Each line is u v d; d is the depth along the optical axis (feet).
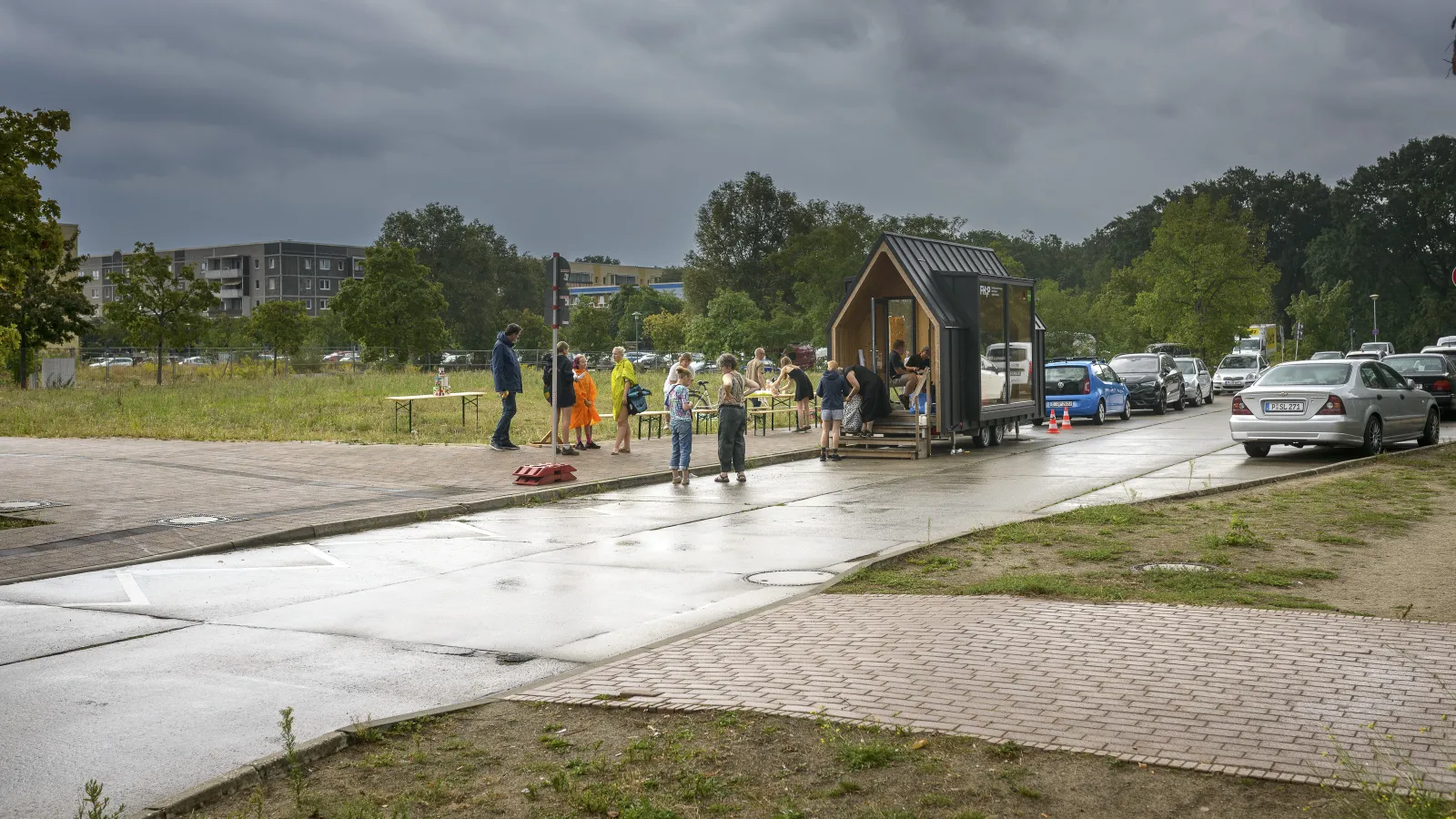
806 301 264.72
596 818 14.39
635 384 68.69
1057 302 190.08
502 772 16.16
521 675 22.04
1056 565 30.58
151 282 159.53
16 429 81.30
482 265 344.08
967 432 71.26
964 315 71.67
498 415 96.68
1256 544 32.55
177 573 33.19
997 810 14.05
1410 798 13.58
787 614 25.43
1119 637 22.12
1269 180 353.31
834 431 66.03
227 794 15.58
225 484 51.83
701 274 317.63
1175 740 16.17
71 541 37.65
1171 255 176.04
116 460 62.13
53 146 49.16
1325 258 319.27
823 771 15.56
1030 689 18.80
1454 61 19.86
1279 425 59.72
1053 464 61.82
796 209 320.29
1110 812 13.92
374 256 207.31
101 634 25.77
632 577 32.04
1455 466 51.24
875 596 27.22
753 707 18.38
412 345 208.13
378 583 31.60
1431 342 298.35
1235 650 20.93
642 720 18.15
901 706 18.06
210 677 22.08
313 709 19.90
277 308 201.77
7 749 17.79
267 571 33.60
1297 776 14.73
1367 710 17.31
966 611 24.95
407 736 17.90
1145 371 108.27
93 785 13.91
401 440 75.10
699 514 44.73
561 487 50.98
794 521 42.50
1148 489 48.78
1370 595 25.98
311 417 93.15
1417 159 313.73
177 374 187.21
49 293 148.77
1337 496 42.24
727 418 55.47
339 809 14.83
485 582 31.60
